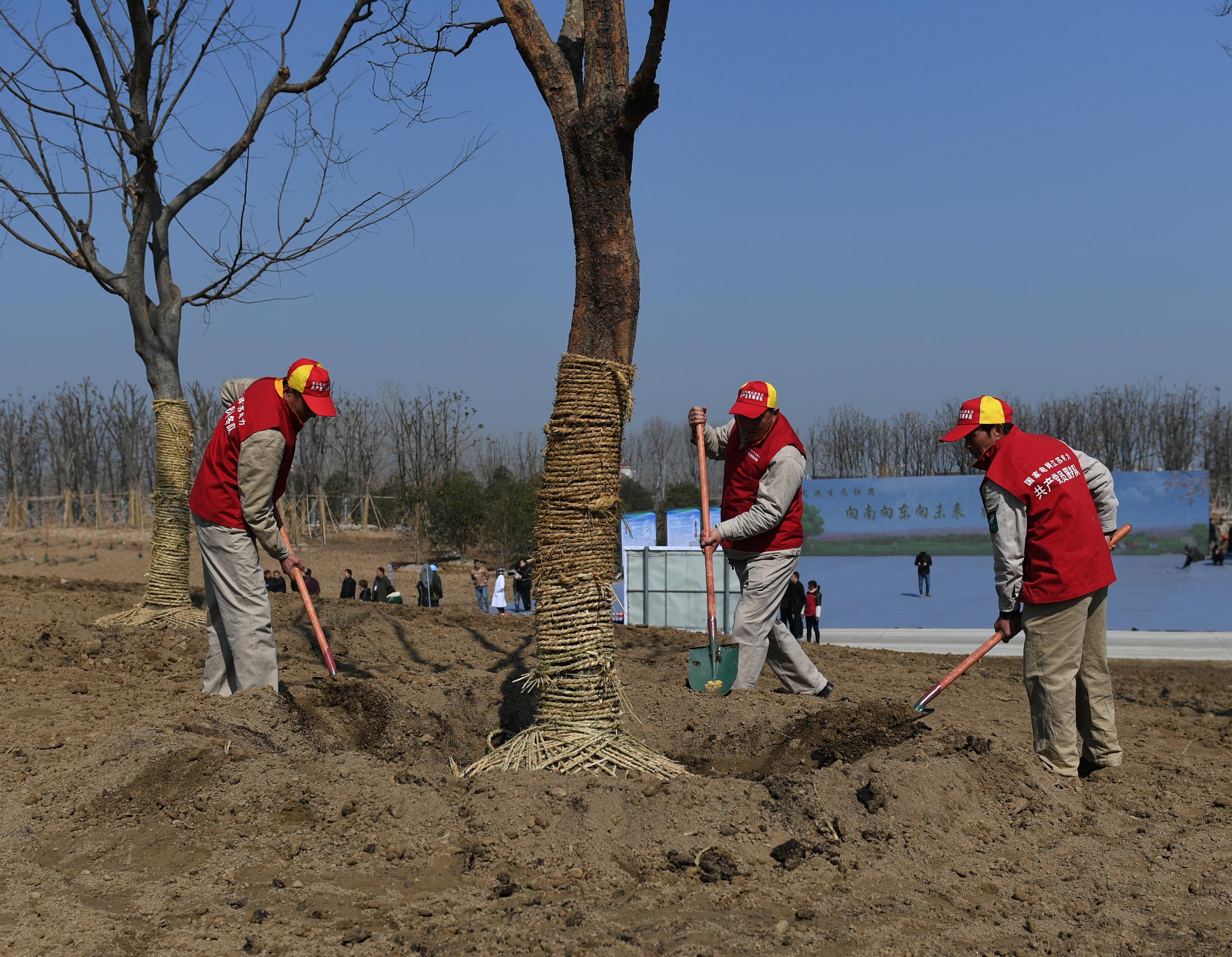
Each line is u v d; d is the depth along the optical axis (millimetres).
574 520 4637
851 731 5078
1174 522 26031
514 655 7766
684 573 18203
